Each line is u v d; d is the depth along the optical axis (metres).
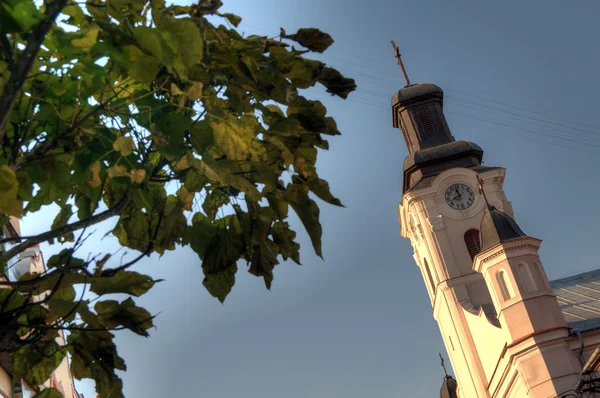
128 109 5.27
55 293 5.77
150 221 5.79
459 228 61.19
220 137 5.39
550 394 46.06
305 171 5.77
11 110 4.68
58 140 4.94
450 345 61.22
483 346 56.44
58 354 5.88
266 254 6.05
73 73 4.79
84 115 5.08
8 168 4.61
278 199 5.91
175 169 5.52
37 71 4.80
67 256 5.56
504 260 49.16
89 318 5.46
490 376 55.75
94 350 5.77
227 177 5.27
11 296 5.47
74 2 4.88
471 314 57.34
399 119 68.31
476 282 59.78
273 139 5.71
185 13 5.50
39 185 5.45
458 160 64.12
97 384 5.88
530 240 49.50
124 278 5.57
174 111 5.47
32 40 4.39
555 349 47.06
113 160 5.36
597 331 47.75
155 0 5.03
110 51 4.76
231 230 6.13
